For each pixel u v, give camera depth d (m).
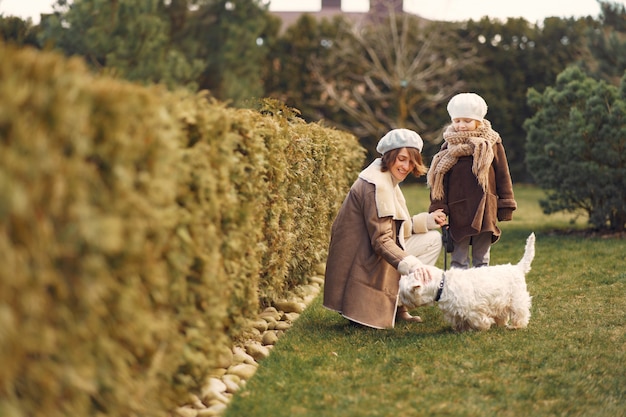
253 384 4.14
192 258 3.47
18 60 2.32
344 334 5.27
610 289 6.68
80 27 15.41
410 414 3.62
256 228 4.85
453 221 6.00
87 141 2.42
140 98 2.81
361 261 5.35
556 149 10.29
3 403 2.22
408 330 5.34
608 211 10.12
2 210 2.12
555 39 22.80
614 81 15.76
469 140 5.88
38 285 2.29
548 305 6.10
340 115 23.19
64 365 2.47
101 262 2.48
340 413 3.64
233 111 4.59
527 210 14.95
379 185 5.28
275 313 5.99
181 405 3.79
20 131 2.19
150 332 2.95
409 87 22.58
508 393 3.90
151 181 2.83
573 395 3.86
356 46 23.38
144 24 15.84
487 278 5.08
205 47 19.39
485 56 22.95
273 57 23.11
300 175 6.41
